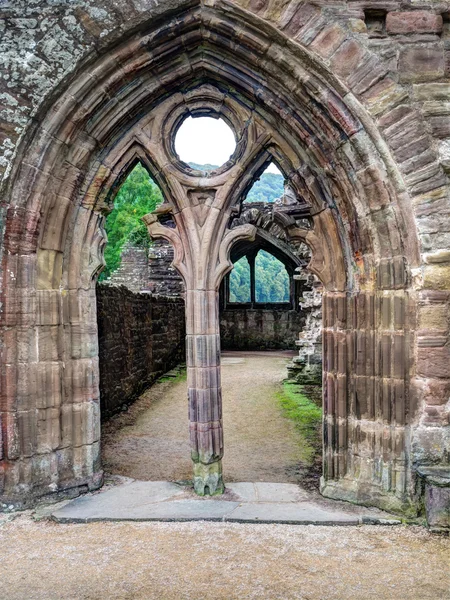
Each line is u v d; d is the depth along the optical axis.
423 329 4.84
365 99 4.91
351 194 5.11
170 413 9.67
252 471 6.39
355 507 5.07
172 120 5.56
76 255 5.50
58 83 4.93
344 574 3.94
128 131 5.54
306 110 5.17
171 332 15.28
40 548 4.38
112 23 4.91
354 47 4.92
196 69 5.39
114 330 9.27
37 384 5.23
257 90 5.30
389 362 5.01
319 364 12.55
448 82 4.88
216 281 5.46
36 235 5.15
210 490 5.39
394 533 4.60
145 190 26.30
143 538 4.53
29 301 5.16
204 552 4.28
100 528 4.73
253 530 4.66
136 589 3.75
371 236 5.05
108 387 8.92
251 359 18.59
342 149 5.06
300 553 4.25
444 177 4.84
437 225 4.82
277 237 17.19
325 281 5.43
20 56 4.95
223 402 10.80
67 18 4.93
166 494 5.43
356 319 5.23
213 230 5.46
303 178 5.48
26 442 5.16
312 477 6.10
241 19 4.96
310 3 4.93
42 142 5.03
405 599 3.60
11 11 4.95
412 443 4.89
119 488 5.60
